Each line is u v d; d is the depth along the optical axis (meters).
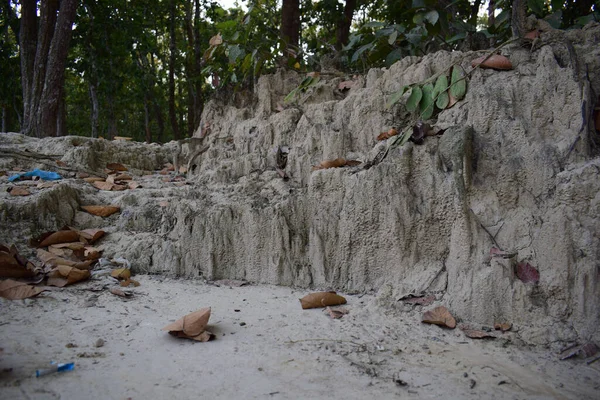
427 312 3.42
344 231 4.15
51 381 2.30
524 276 3.40
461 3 8.08
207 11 13.41
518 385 2.58
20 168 5.63
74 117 21.08
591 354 2.93
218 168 5.45
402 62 5.07
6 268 3.61
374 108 4.91
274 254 4.29
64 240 4.37
